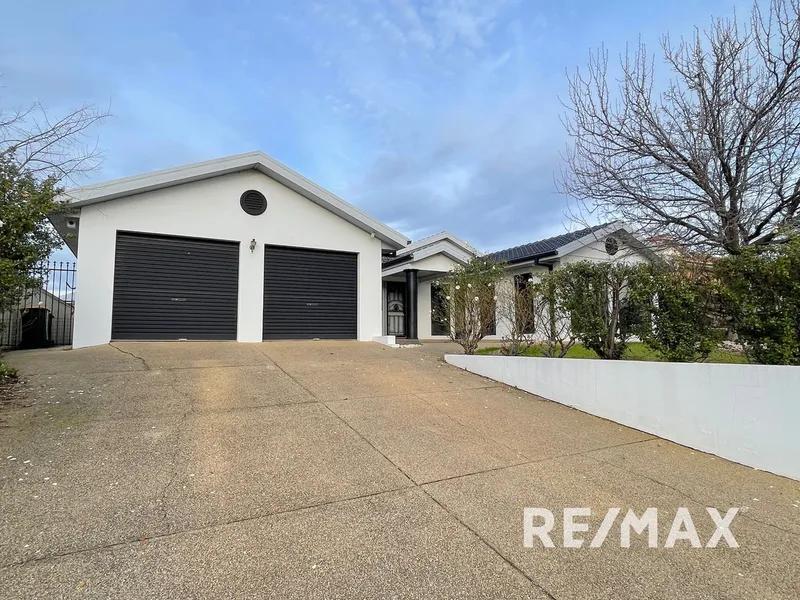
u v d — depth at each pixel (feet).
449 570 8.16
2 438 13.25
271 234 35.96
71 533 8.77
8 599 6.86
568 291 24.30
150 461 12.31
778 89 22.53
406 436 15.48
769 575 8.44
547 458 14.34
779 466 13.80
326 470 12.43
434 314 40.47
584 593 7.68
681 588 7.94
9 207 17.85
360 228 39.68
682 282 19.30
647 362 17.88
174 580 7.51
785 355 15.57
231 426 15.38
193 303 33.12
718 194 24.47
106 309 30.32
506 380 24.62
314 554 8.46
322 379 22.57
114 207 30.94
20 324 35.04
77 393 18.06
